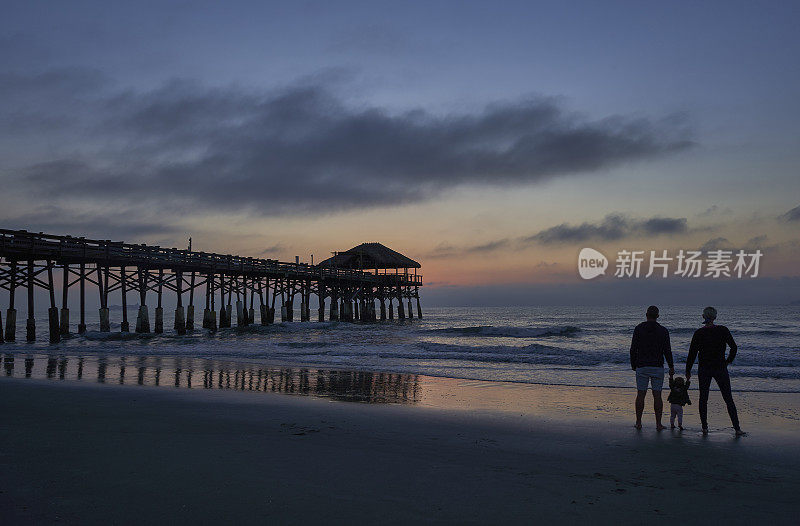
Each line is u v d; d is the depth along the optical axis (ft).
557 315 399.85
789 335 119.44
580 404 35.42
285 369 56.24
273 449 21.40
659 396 26.84
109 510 14.25
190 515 13.96
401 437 24.49
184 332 120.88
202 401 34.19
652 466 20.13
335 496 15.74
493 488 16.97
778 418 30.50
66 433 23.80
